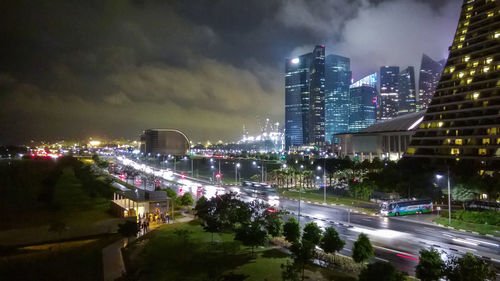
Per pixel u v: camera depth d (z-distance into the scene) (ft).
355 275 111.65
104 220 182.09
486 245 151.94
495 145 332.80
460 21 401.08
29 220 184.75
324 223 195.62
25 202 232.32
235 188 362.74
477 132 349.82
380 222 201.46
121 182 403.95
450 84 391.24
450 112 377.91
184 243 148.46
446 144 375.66
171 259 130.93
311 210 240.32
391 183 290.35
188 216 213.66
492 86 347.36
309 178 407.64
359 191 286.87
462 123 367.25
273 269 116.78
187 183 420.36
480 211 214.90
